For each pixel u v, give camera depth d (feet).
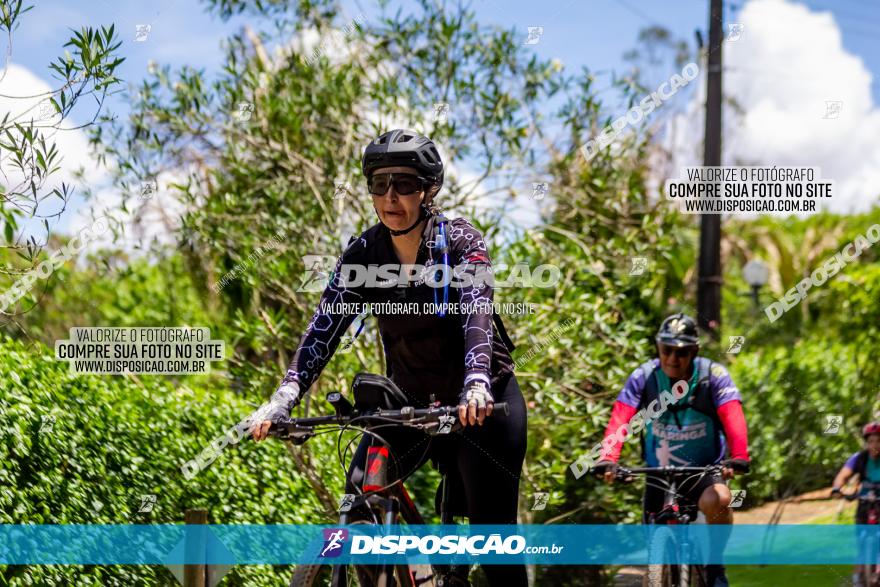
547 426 23.15
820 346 43.11
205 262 25.89
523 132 23.98
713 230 34.73
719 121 33.17
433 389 11.53
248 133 24.08
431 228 11.18
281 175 24.09
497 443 11.18
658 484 16.79
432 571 11.46
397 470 10.79
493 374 11.39
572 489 25.09
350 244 11.43
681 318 17.08
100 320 29.53
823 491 36.65
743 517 33.65
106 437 16.07
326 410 22.20
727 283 63.82
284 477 19.97
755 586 24.18
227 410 19.92
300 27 24.31
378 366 22.63
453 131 23.32
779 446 36.70
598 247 24.36
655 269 24.95
